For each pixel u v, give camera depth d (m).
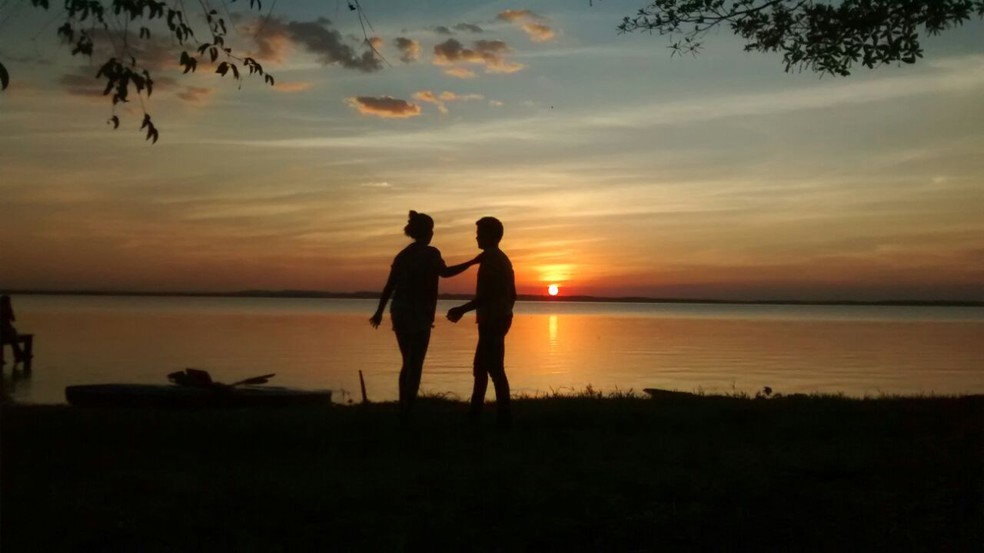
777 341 65.38
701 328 96.31
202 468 6.68
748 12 10.10
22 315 101.38
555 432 8.37
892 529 5.23
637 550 4.90
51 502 5.60
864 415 9.51
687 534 5.14
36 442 7.64
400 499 5.78
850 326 107.56
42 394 22.41
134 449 7.38
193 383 14.60
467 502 5.71
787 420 9.10
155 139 5.84
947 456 7.12
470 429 8.24
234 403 13.99
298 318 108.75
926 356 47.88
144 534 5.00
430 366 37.03
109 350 43.00
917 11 9.22
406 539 4.95
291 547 4.83
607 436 8.15
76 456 7.05
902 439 8.03
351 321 97.69
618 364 40.56
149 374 29.78
